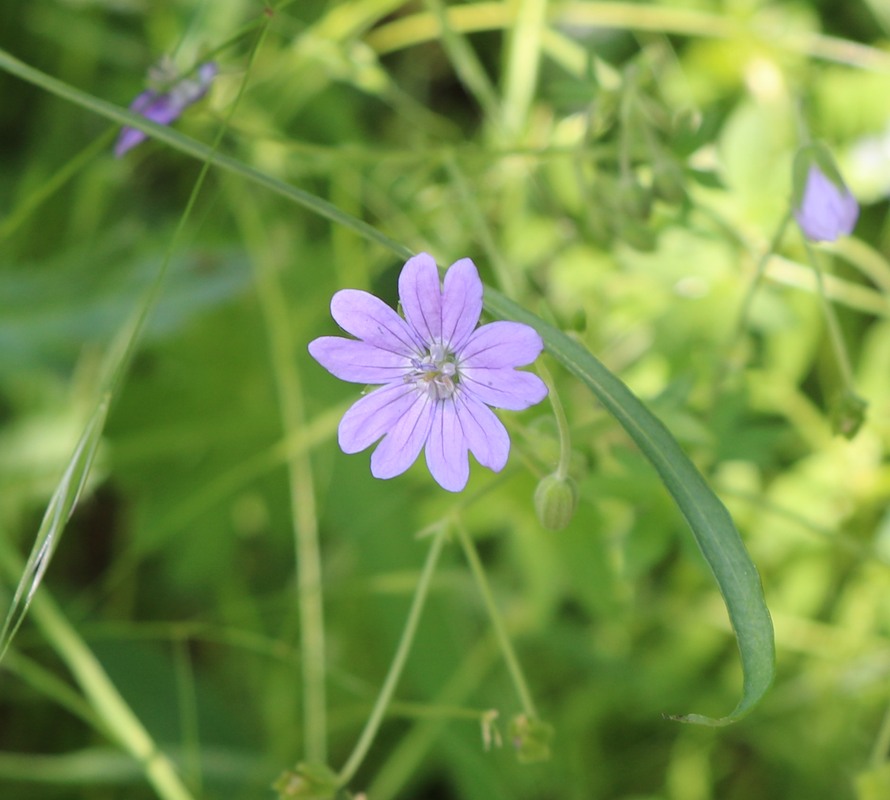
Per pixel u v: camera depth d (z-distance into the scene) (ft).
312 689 0.70
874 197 0.76
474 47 0.85
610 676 0.73
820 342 0.76
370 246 0.77
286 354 0.74
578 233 0.74
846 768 0.71
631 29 0.81
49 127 0.81
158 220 0.81
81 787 0.73
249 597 0.77
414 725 0.74
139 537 0.76
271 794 0.72
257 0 0.77
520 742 0.60
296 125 0.80
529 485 0.70
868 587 0.73
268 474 0.76
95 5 0.80
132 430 0.76
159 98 0.65
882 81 0.76
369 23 0.74
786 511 0.66
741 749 0.74
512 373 0.54
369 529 0.74
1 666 0.75
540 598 0.72
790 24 0.78
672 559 0.75
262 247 0.76
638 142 0.66
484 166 0.74
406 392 0.57
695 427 0.64
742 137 0.72
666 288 0.72
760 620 0.53
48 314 0.73
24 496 0.76
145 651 0.75
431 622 0.73
